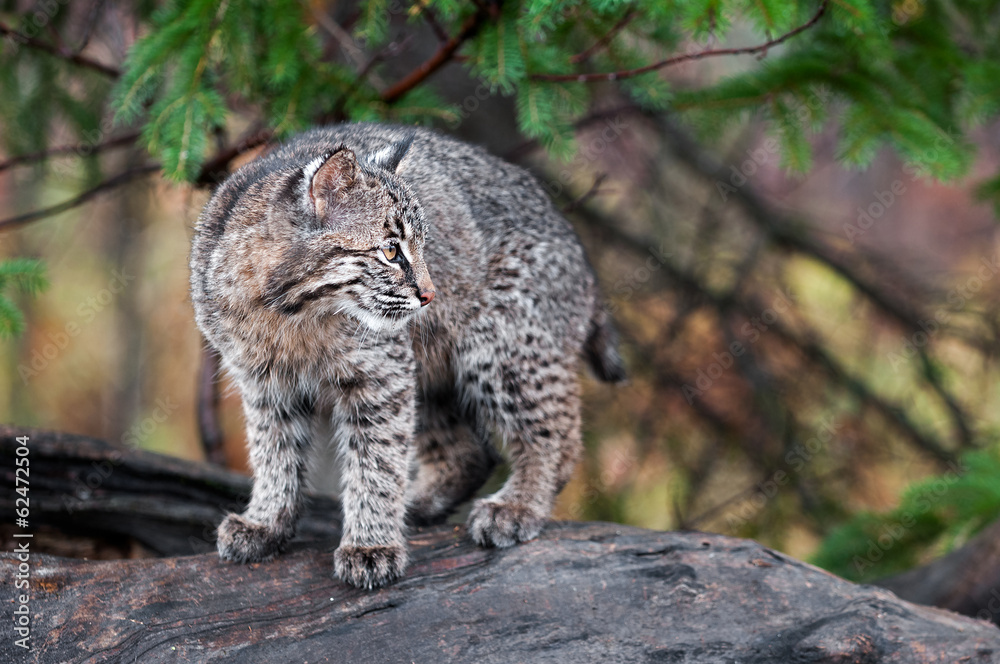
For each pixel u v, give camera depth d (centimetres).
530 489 619
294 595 511
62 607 479
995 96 703
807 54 699
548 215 661
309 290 520
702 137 793
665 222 1170
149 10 823
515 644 486
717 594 523
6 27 742
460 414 674
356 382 547
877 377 1337
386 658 473
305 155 567
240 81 665
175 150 621
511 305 625
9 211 1486
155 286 1830
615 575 531
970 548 699
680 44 767
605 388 1138
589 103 881
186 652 462
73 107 859
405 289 528
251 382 558
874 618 513
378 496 546
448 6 611
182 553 703
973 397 1229
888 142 680
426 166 607
